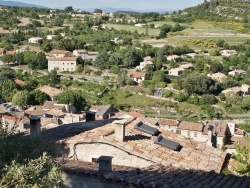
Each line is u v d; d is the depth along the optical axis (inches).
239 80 4050.2
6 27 6471.5
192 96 3602.4
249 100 3405.5
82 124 636.7
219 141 2321.6
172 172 438.0
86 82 3959.2
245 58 4778.5
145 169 444.5
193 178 428.1
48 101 3029.0
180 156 514.0
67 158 502.0
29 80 3885.3
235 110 3363.7
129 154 495.8
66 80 4025.6
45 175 304.7
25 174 288.8
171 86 3806.6
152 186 370.6
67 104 2842.0
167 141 542.0
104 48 5221.5
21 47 5354.3
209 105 3449.8
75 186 394.9
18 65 4670.3
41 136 435.2
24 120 1606.8
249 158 802.2
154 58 4717.0
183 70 4298.7
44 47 5295.3
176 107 3430.1
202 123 2719.0
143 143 523.2
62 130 594.9
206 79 3617.1
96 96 3622.0
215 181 433.4
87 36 6117.1
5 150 353.1
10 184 283.4
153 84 3841.0
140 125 589.9
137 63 4694.9
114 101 3528.5
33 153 374.9
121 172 409.7
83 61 4736.7
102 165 399.5
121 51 4835.1
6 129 406.3
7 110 2367.1
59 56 4923.7
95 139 505.4
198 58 4682.6
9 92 3240.7
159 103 3496.6
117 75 4124.0
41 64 4554.6
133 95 3644.2
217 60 4724.4
